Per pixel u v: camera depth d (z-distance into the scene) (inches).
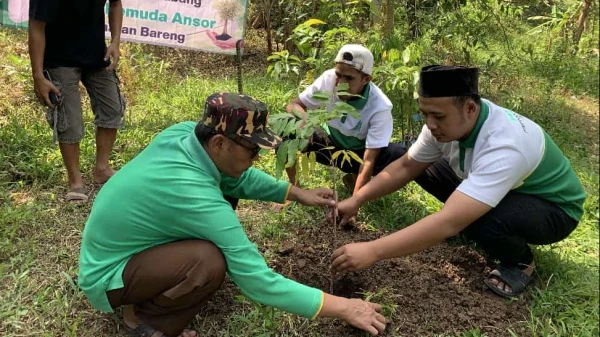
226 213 78.7
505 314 102.7
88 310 97.2
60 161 147.7
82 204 131.0
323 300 83.2
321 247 118.6
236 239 79.0
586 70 280.2
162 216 78.6
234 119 75.2
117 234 81.0
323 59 160.7
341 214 113.4
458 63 232.8
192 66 245.6
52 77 126.2
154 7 193.8
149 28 195.9
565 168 104.8
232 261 79.8
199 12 196.9
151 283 82.1
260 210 134.4
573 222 108.3
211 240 79.4
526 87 247.1
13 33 242.8
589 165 180.1
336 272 101.0
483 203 91.7
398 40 162.9
